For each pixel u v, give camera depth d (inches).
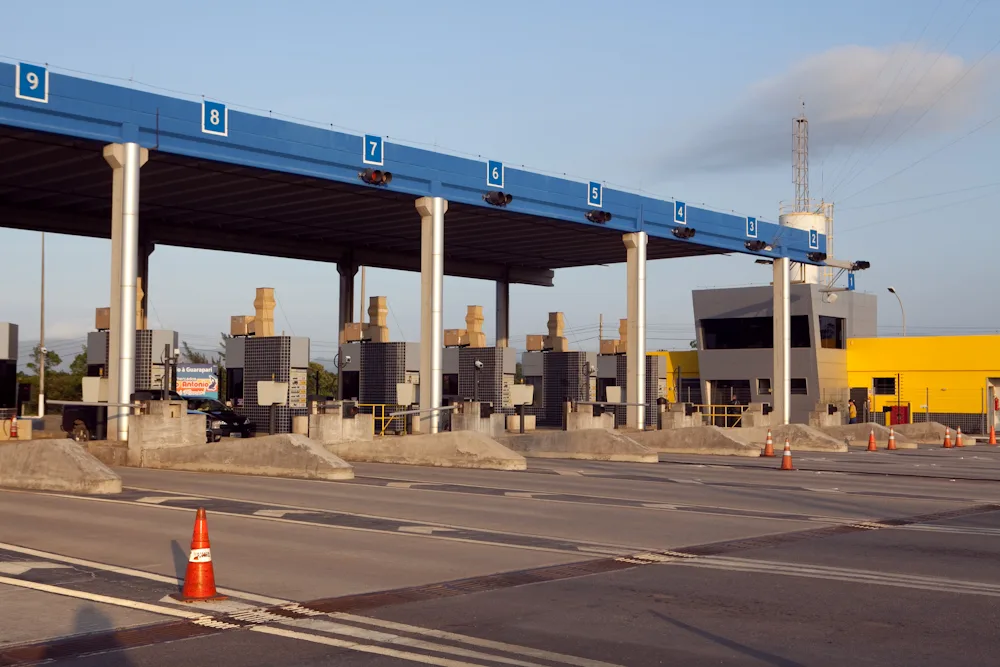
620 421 2060.8
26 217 1521.9
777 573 464.1
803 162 2965.1
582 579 446.9
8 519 629.0
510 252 2025.1
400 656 314.5
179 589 415.5
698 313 2486.5
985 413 2252.7
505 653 319.0
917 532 612.1
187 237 1702.8
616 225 1593.3
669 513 693.3
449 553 513.7
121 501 729.0
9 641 329.7
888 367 2377.0
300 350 1553.9
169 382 1440.7
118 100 1069.8
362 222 1689.2
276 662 307.0
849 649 327.3
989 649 327.9
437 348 1350.9
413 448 1146.0
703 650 324.8
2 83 990.4
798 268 2317.9
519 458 1073.5
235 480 905.5
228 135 1155.3
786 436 1617.9
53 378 3105.3
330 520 634.8
